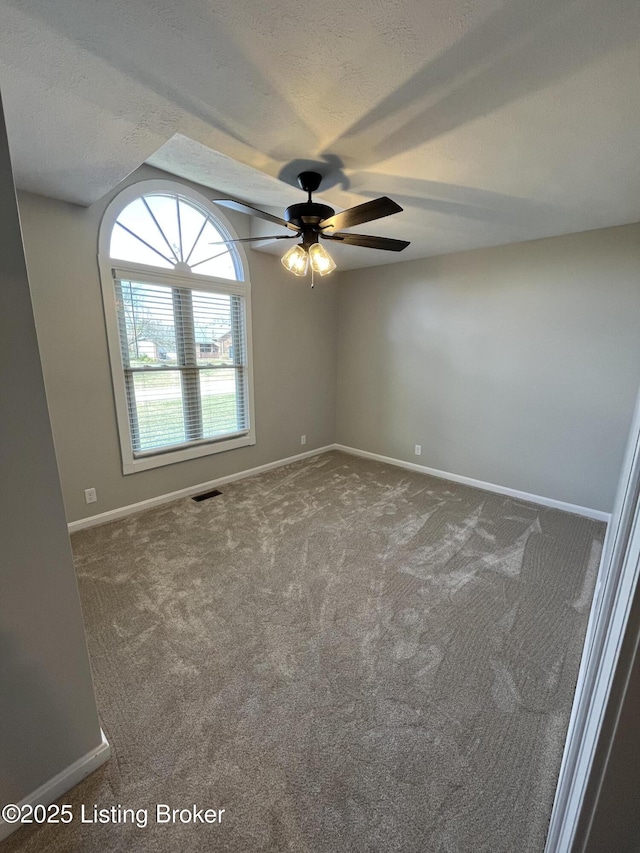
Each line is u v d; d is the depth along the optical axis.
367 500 3.56
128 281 2.96
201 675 1.66
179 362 3.39
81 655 1.21
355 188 2.23
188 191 3.11
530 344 3.41
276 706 1.52
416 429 4.35
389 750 1.36
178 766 1.31
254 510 3.32
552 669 1.71
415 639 1.88
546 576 2.40
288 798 1.22
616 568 0.62
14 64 1.22
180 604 2.12
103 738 1.31
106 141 1.73
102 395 2.92
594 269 3.01
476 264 3.63
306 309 4.45
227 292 3.59
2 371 0.96
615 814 0.44
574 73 1.23
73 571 1.17
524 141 1.66
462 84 1.29
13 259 0.94
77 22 1.05
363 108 1.44
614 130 1.55
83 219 2.64
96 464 2.96
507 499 3.61
